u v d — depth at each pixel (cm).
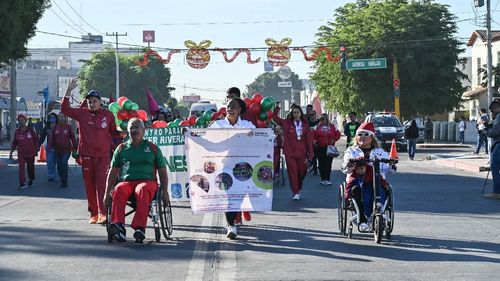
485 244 1098
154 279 860
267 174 1171
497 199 1714
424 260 972
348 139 2528
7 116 7038
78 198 1788
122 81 9394
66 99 1313
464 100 6206
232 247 1076
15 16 2794
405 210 1511
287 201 1689
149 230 1248
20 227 1277
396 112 5456
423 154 3903
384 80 5916
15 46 2911
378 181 1088
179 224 1320
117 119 1466
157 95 9650
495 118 1717
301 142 1698
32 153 2097
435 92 5938
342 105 6072
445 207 1562
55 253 1023
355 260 972
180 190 1482
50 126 2159
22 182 2077
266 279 857
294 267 927
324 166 2072
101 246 1080
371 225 1116
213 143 1165
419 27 5841
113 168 1130
